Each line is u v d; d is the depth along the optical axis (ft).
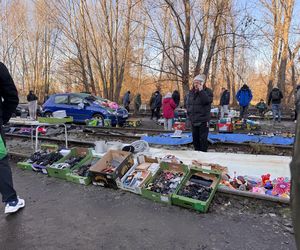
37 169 17.19
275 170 16.15
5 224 11.03
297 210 4.28
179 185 12.91
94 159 17.20
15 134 32.63
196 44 47.06
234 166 16.93
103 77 78.43
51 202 12.99
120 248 9.42
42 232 10.44
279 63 82.74
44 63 122.21
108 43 73.15
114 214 11.74
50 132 33.91
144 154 17.39
